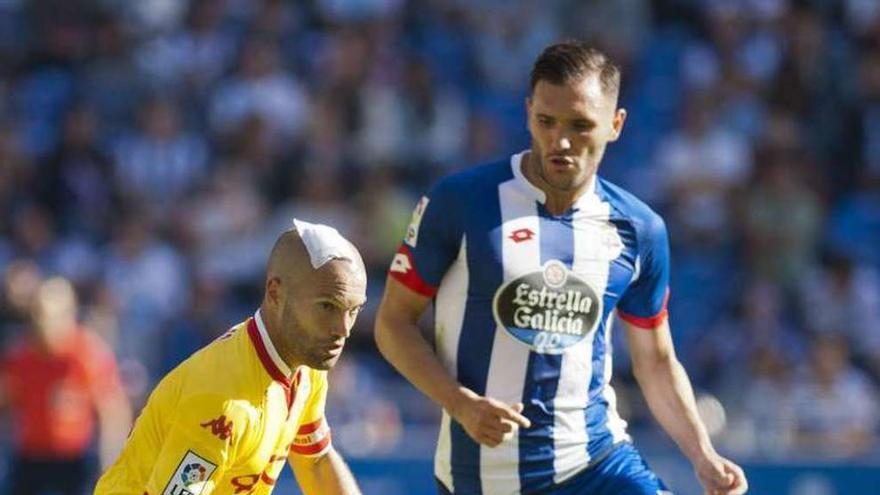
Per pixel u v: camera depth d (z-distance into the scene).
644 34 62.28
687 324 52.78
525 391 21.22
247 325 17.97
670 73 61.12
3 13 64.38
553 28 61.94
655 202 56.00
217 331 50.12
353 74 59.09
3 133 58.66
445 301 21.48
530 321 21.14
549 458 21.30
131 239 53.81
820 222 55.34
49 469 43.62
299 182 56.00
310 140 57.19
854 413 46.00
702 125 56.66
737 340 49.69
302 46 61.47
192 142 58.25
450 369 21.53
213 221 54.94
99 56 62.28
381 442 44.28
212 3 62.78
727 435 44.06
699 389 48.91
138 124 58.75
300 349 17.66
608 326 21.75
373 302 50.16
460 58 61.22
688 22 62.44
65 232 56.38
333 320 17.50
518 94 60.53
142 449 17.94
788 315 51.72
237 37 61.91
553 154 20.48
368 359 48.97
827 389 46.38
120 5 63.25
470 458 21.50
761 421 45.41
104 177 57.66
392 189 54.75
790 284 53.06
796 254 53.78
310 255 17.45
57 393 43.41
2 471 45.75
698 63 60.50
